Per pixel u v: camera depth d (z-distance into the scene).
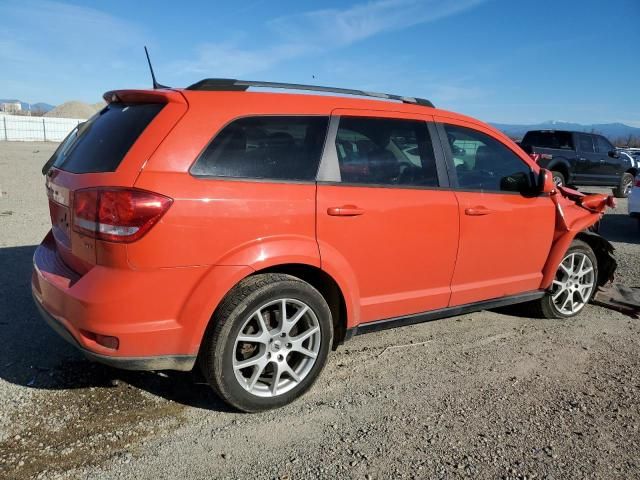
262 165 3.17
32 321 4.41
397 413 3.28
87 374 3.58
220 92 3.16
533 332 4.75
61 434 2.91
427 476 2.70
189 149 2.95
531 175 4.57
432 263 3.88
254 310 3.06
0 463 2.65
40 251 3.67
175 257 2.84
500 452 2.92
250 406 3.16
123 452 2.79
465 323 4.92
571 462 2.86
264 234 3.08
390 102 3.86
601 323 5.05
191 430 3.02
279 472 2.69
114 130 3.17
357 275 3.52
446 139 4.07
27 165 19.84
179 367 3.00
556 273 4.94
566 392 3.64
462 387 3.65
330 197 3.33
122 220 2.74
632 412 3.41
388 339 4.46
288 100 3.36
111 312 2.79
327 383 3.64
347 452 2.87
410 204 3.68
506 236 4.30
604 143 17.05
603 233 10.10
